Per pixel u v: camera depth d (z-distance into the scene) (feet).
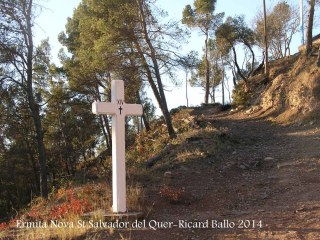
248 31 136.77
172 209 31.71
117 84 30.73
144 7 71.00
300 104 71.51
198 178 41.14
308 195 32.73
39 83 98.07
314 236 23.24
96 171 60.13
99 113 29.86
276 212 29.14
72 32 118.21
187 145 55.01
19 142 102.42
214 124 78.95
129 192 33.88
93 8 76.23
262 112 85.87
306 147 50.47
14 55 59.88
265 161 45.75
